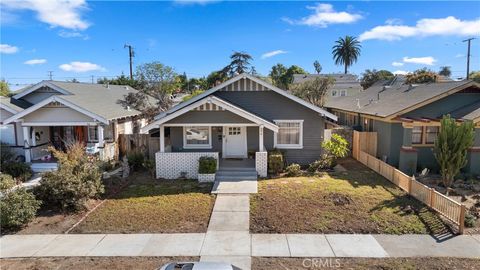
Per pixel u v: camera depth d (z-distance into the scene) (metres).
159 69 33.44
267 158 17.59
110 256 9.16
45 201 12.73
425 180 16.17
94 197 13.74
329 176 16.84
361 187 14.70
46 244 9.95
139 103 27.72
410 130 17.36
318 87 42.06
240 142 19.05
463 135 13.82
